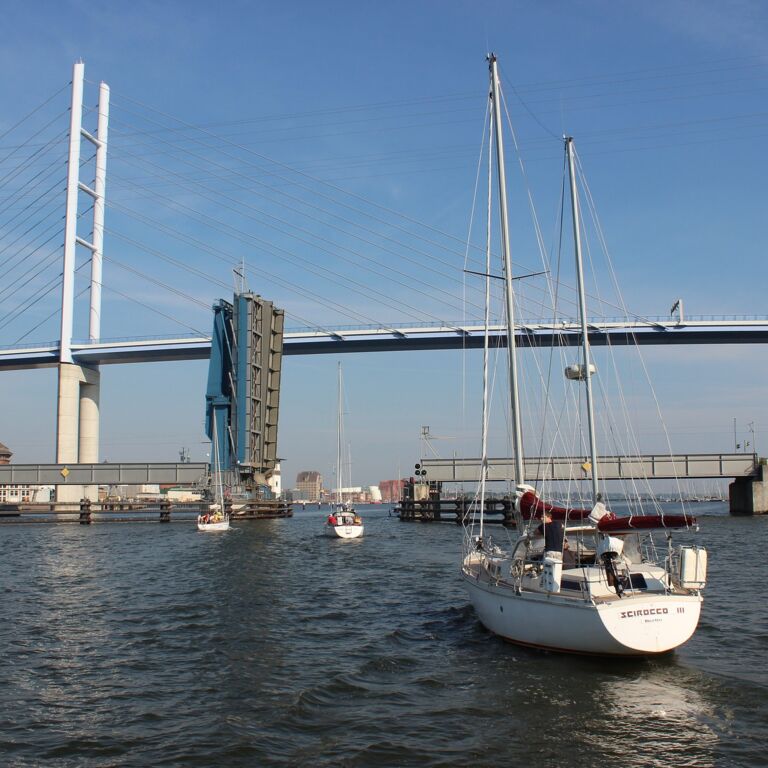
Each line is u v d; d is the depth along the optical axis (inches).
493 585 780.0
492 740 511.8
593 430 1103.6
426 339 4163.4
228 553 1809.8
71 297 4067.4
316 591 1157.7
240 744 504.7
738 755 484.4
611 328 4003.4
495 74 1007.0
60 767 473.7
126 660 725.9
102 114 4232.3
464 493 3326.8
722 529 2412.6
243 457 3191.4
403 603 1040.2
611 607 649.6
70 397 4020.7
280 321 3371.1
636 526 715.4
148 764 476.7
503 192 989.2
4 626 894.4
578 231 1165.1
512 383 936.3
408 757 484.7
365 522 3410.4
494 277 1019.3
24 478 3449.8
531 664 684.7
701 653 722.2
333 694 613.9
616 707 570.6
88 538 2363.4
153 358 4244.6
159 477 3437.5
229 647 776.3
